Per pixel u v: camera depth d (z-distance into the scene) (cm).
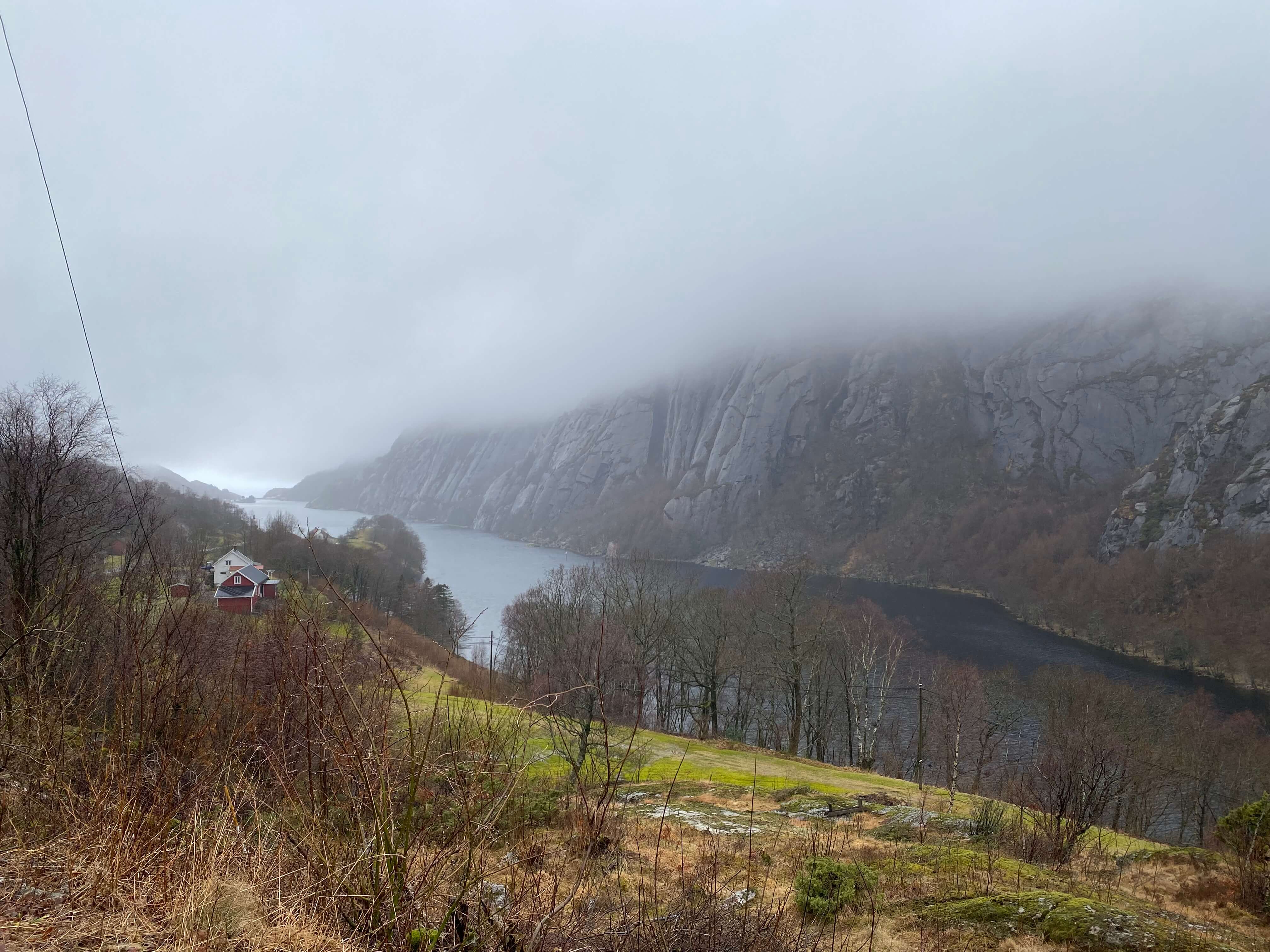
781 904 745
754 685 4675
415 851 448
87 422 2106
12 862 462
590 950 470
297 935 425
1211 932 1025
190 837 475
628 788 1881
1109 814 3831
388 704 481
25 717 612
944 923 980
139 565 1165
